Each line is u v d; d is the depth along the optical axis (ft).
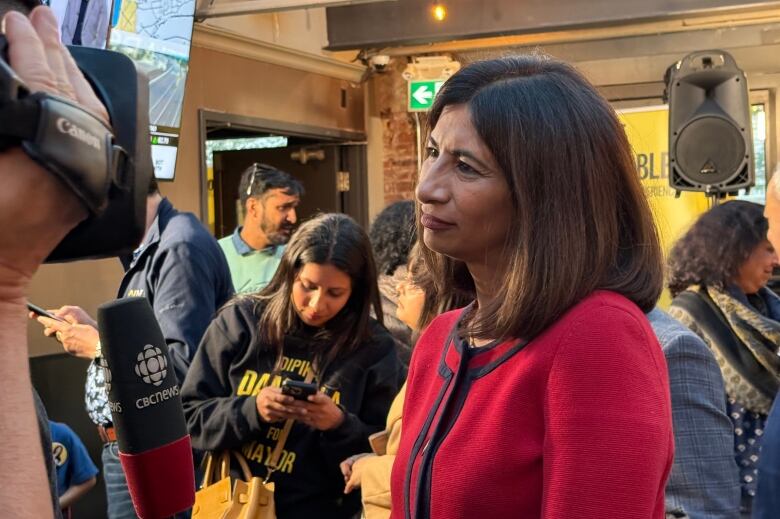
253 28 17.76
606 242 3.49
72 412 13.58
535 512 3.33
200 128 16.72
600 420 3.17
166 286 8.68
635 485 3.10
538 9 18.47
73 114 2.06
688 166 14.87
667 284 8.60
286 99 19.25
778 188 5.79
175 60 13.53
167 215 9.19
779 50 19.92
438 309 5.22
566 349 3.28
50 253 2.21
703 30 20.26
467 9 18.83
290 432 7.11
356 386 7.30
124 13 12.32
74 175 2.05
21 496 2.03
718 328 7.89
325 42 20.06
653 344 3.42
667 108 16.74
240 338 7.43
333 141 21.85
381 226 9.41
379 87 22.67
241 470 7.13
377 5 19.48
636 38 20.61
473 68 3.71
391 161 22.80
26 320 2.16
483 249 3.64
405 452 3.92
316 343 7.34
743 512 7.47
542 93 3.52
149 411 3.36
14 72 2.02
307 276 7.12
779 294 17.35
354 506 7.19
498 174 3.50
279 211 14.40
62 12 6.80
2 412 2.06
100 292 14.52
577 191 3.45
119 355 3.35
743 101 14.73
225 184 23.20
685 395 5.08
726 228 8.22
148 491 3.39
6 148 2.00
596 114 3.57
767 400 7.48
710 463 5.07
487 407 3.48
